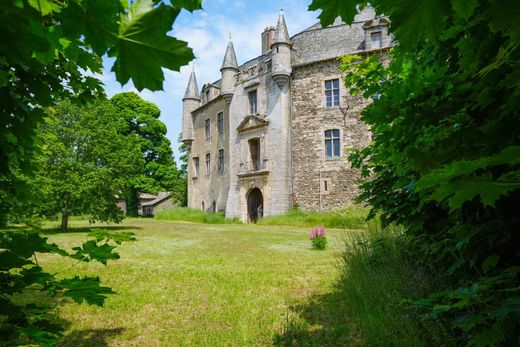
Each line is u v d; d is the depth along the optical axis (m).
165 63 0.69
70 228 18.89
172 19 0.68
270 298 5.30
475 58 1.66
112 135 18.19
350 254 6.17
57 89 2.02
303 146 21.66
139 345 3.81
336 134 20.83
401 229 5.82
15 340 1.34
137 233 16.11
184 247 11.28
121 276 6.87
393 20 0.82
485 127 1.29
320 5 0.90
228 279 6.55
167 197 51.31
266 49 26.19
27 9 0.64
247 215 24.16
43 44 0.68
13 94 1.63
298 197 21.59
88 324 4.41
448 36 1.69
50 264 7.99
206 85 30.45
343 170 20.28
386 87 2.88
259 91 23.56
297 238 13.83
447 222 2.46
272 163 22.27
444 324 2.91
